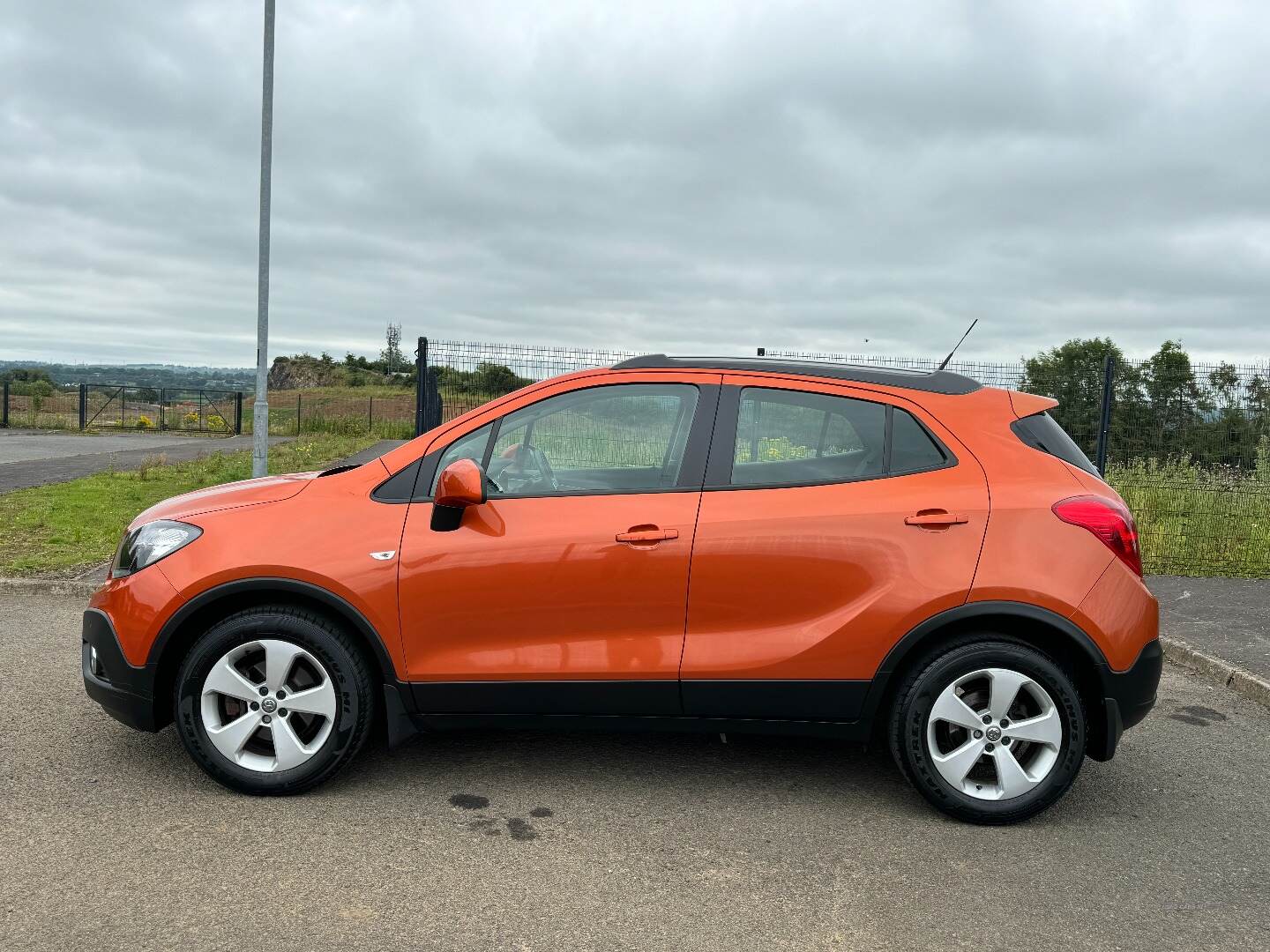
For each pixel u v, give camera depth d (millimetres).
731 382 4012
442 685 3846
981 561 3711
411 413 22172
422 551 3816
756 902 3172
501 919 3016
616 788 4121
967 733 3797
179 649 3998
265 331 13422
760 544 3758
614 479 3943
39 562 8758
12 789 3945
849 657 3748
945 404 3963
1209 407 10266
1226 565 9453
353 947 2832
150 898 3082
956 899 3225
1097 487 3877
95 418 39750
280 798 3916
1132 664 3719
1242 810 4086
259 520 3916
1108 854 3607
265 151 13164
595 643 3830
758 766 4426
